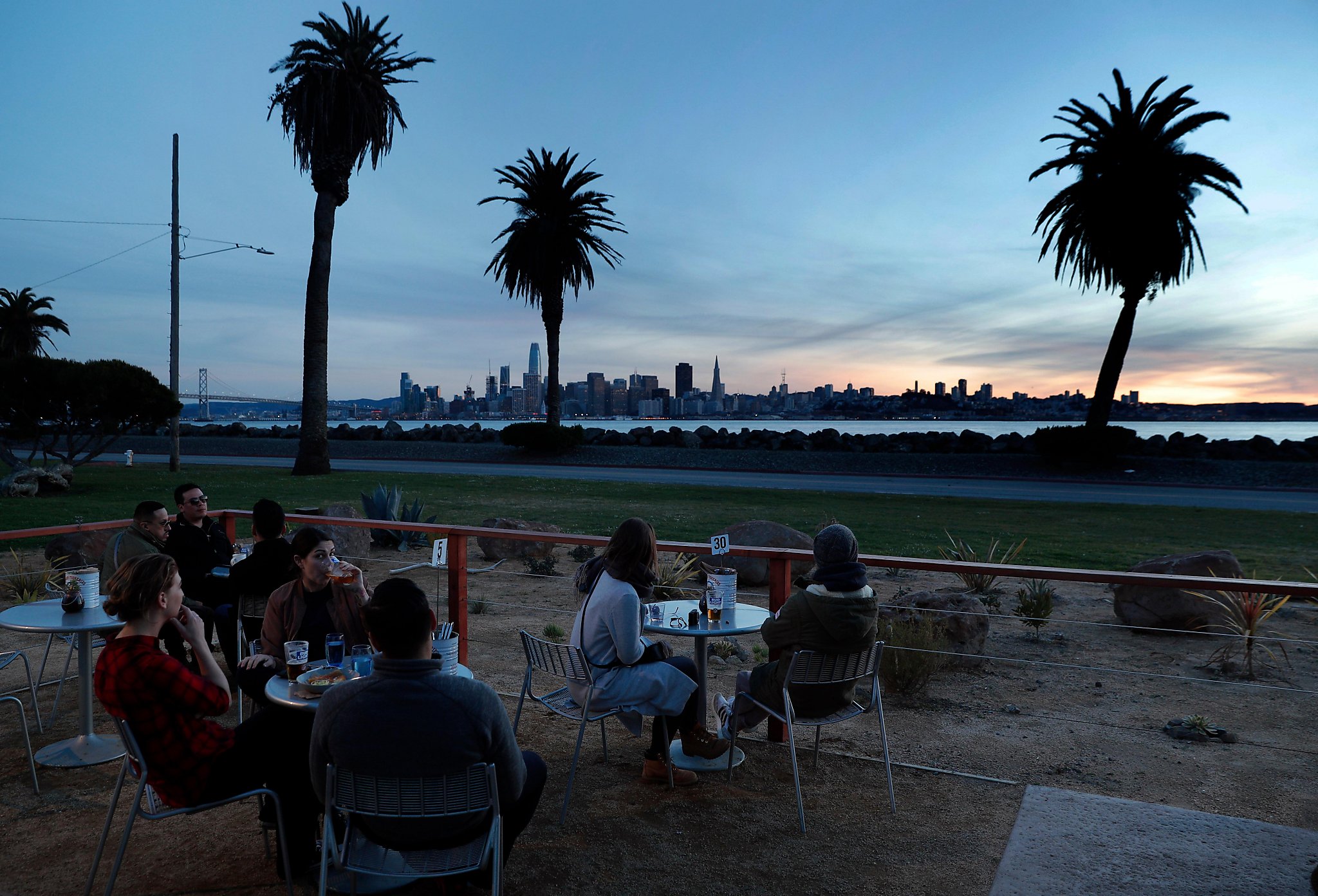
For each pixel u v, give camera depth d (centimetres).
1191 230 3712
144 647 323
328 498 2366
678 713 445
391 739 273
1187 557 872
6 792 454
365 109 3284
